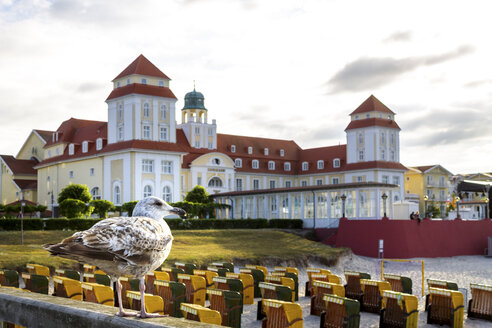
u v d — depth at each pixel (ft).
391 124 301.02
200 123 284.82
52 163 261.03
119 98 228.84
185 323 12.55
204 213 197.98
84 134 256.52
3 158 294.05
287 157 327.47
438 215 311.27
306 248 135.64
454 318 52.39
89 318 13.58
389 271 118.21
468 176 383.65
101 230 13.65
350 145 302.25
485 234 167.73
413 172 335.88
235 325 46.55
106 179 230.48
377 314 59.41
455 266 129.39
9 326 22.17
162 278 57.47
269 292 53.98
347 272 66.49
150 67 234.79
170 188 229.45
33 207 202.08
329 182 311.27
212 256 106.63
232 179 273.95
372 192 161.58
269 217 194.49
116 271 13.92
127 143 221.46
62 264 82.02
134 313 13.61
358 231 148.77
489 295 57.88
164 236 14.76
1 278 55.67
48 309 14.80
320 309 58.13
